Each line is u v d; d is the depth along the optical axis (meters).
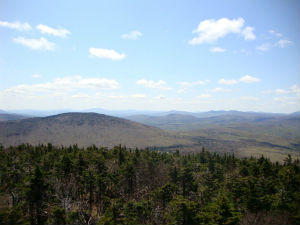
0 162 55.53
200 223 28.80
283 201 31.77
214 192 45.31
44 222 32.50
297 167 46.19
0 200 39.97
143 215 32.50
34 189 31.92
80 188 46.88
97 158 49.50
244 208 33.69
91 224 34.25
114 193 51.78
